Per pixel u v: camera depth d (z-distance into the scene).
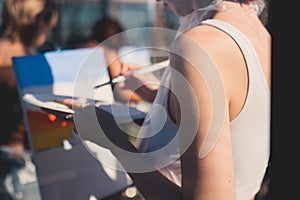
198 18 1.10
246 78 1.01
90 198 1.65
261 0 1.16
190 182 0.96
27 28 2.83
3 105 2.62
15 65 1.66
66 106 1.19
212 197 0.94
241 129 1.04
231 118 1.03
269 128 1.13
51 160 1.73
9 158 2.67
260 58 1.05
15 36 2.77
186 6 1.12
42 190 1.73
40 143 1.69
